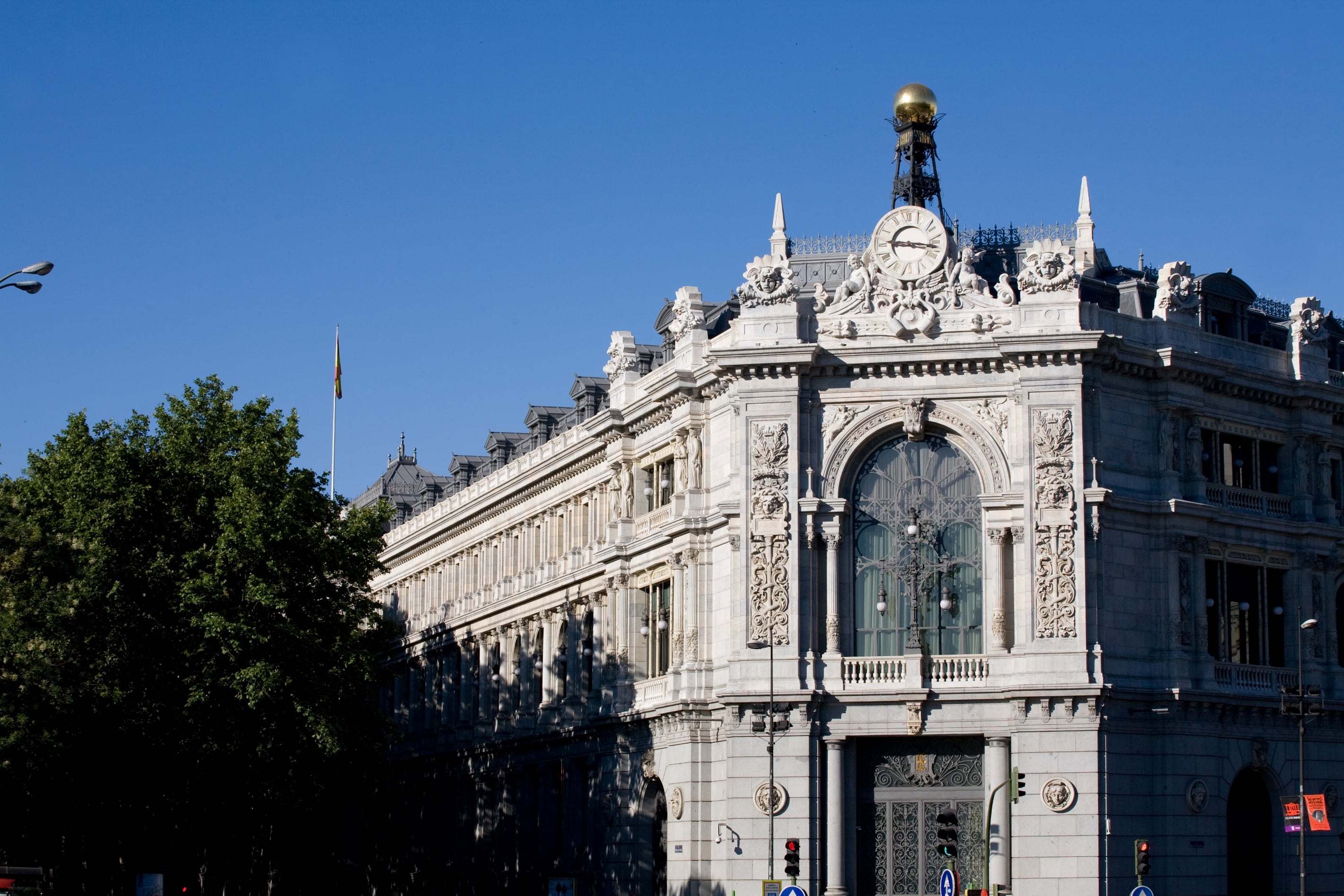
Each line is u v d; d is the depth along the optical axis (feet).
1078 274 270.46
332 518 316.60
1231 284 293.64
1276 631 290.97
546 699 359.05
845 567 271.69
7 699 264.11
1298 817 272.51
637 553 313.12
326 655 297.94
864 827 266.57
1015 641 264.11
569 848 334.03
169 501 303.07
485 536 411.54
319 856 423.64
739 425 275.39
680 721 285.43
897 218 275.18
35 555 259.39
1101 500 263.08
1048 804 255.91
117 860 326.85
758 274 276.21
